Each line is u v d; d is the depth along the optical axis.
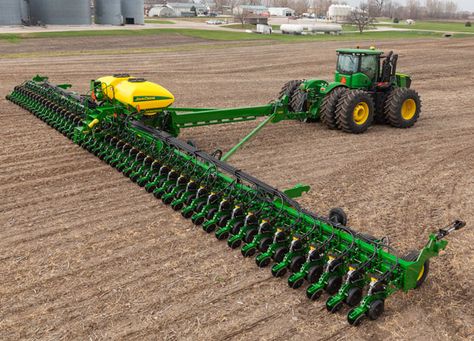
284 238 6.01
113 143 9.75
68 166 9.59
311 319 5.14
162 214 7.50
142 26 62.12
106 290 5.52
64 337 4.75
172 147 8.23
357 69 12.67
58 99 12.49
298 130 12.84
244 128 13.03
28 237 6.68
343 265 5.48
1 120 13.05
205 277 5.84
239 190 6.88
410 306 5.43
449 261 6.36
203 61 28.81
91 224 7.12
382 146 11.52
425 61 30.55
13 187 8.47
